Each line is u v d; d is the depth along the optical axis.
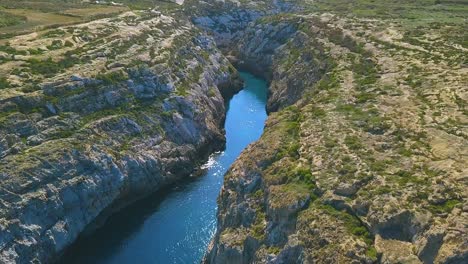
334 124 53.47
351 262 36.69
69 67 69.38
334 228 39.69
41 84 62.66
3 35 76.06
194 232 58.22
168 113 72.94
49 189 52.91
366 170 44.03
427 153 44.72
